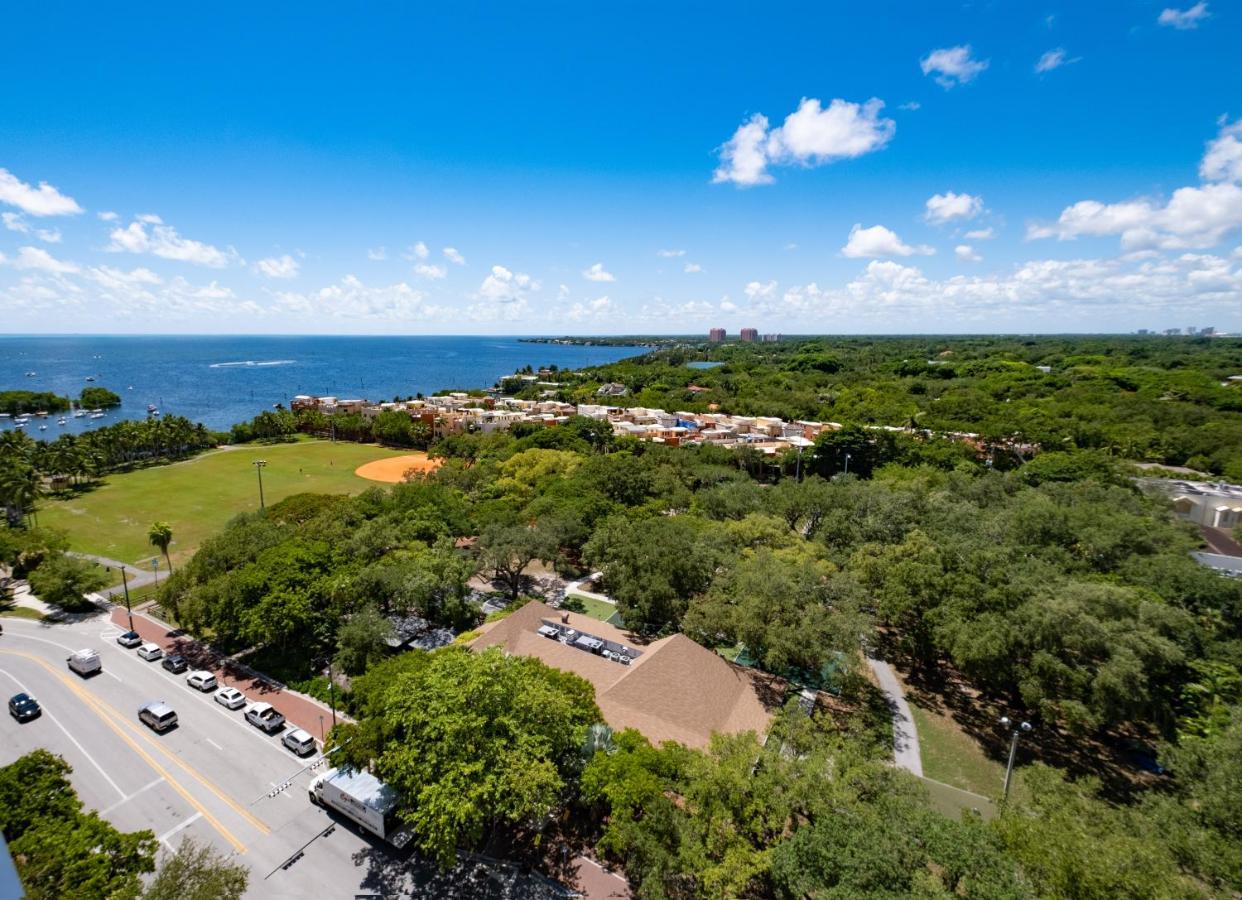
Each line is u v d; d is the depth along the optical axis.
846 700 47.47
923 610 47.88
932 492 80.81
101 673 49.66
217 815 34.94
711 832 27.84
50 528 80.56
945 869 25.12
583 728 34.59
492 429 150.12
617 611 59.41
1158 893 21.33
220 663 51.78
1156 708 40.53
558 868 31.53
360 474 125.81
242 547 58.28
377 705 34.28
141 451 138.62
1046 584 47.72
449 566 54.31
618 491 84.00
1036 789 28.80
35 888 21.81
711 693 40.78
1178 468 103.94
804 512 76.06
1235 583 49.94
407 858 32.16
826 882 24.36
